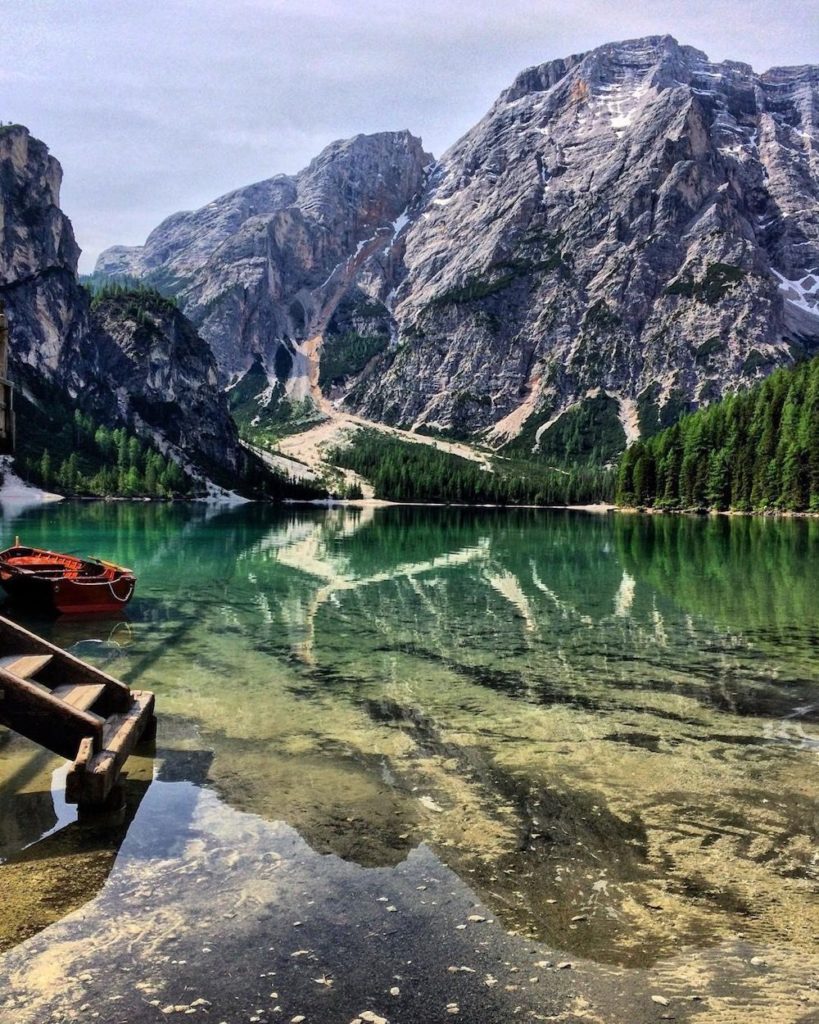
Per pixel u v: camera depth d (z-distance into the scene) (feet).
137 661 55.83
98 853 24.99
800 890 23.20
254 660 56.54
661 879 23.79
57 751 29.63
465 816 28.43
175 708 42.98
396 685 49.49
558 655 59.82
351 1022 16.93
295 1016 17.12
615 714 43.29
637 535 246.68
